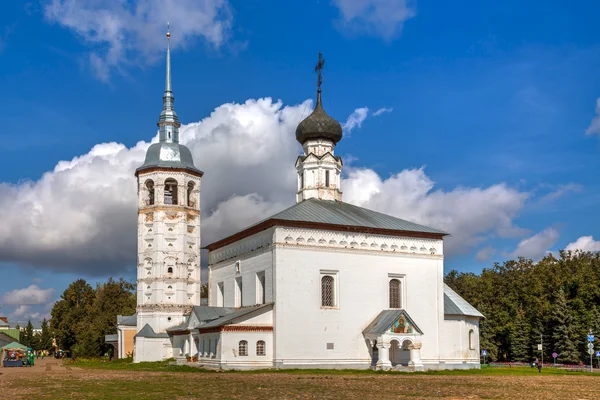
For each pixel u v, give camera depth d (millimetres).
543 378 56062
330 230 68250
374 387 42875
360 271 69000
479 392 39594
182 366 67938
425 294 72250
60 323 141125
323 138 81250
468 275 141375
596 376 60812
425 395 37188
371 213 76188
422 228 73688
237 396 36281
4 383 48031
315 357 65250
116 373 62281
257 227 69250
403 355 70125
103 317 119312
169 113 91438
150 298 85125
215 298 81750
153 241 85875
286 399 34562
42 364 102125
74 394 38062
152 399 34688
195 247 87875
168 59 93938
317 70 83562
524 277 115938
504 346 110750
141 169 87562
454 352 73375
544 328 102500
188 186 88812
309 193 80062
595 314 95938
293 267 65938
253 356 63750
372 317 68688
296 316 65188
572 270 113062
